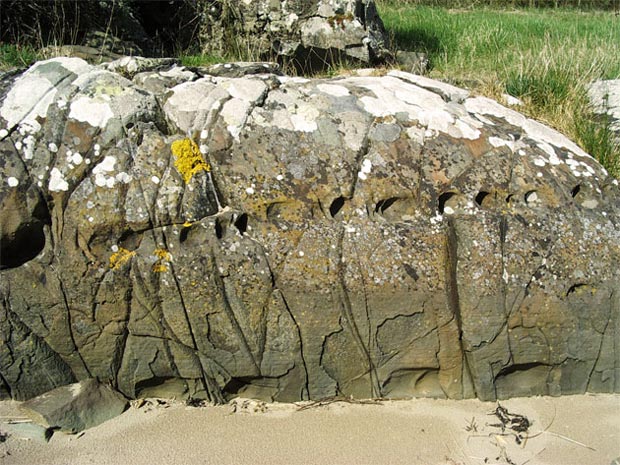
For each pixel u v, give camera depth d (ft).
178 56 19.21
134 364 9.97
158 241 9.66
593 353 10.13
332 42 17.85
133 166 9.74
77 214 9.58
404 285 9.75
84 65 10.44
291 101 10.44
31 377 9.86
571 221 10.22
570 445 9.37
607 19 33.32
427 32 22.57
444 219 10.06
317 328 9.77
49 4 17.74
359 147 10.17
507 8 39.50
